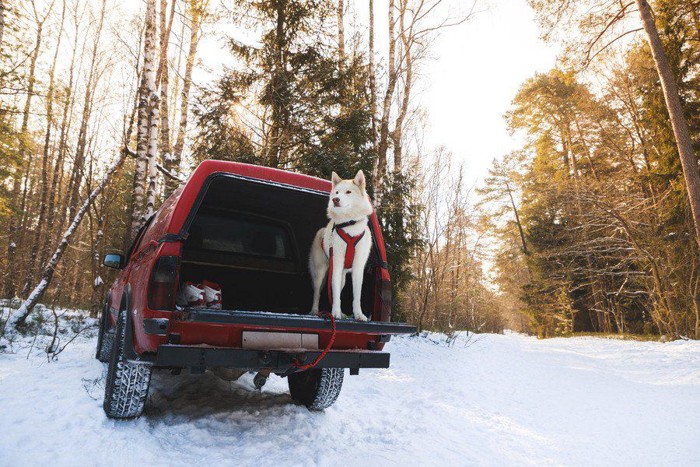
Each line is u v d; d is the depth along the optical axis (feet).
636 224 64.39
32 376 14.87
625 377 31.30
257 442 10.89
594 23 49.80
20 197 85.66
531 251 104.99
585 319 107.34
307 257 16.05
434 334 49.67
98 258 31.96
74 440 9.46
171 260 9.44
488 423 16.57
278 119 35.06
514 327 181.06
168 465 9.07
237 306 14.66
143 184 27.27
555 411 19.47
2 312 27.20
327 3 37.93
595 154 97.04
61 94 47.16
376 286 12.66
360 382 21.81
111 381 10.62
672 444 14.30
